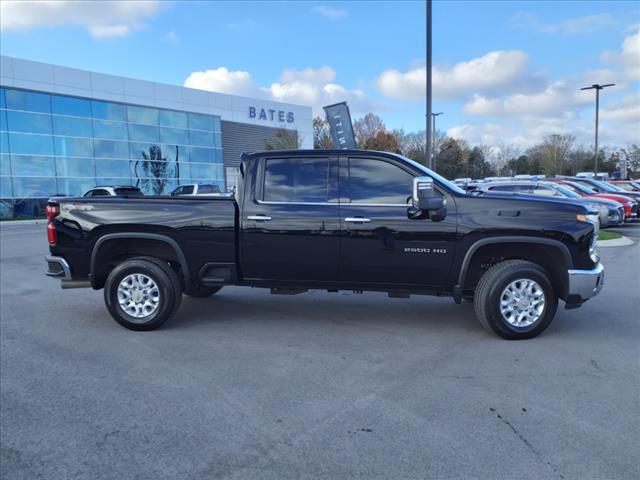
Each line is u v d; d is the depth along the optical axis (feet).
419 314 20.85
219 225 18.29
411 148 226.79
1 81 94.48
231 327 19.13
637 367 14.62
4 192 95.81
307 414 11.78
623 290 25.21
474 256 17.48
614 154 252.01
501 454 9.97
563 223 16.67
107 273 19.56
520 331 17.07
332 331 18.51
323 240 17.74
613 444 10.32
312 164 18.17
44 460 9.92
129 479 9.27
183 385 13.55
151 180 120.06
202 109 132.26
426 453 10.03
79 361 15.48
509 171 281.74
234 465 9.67
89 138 108.17
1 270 33.50
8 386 13.55
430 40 46.96
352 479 9.19
